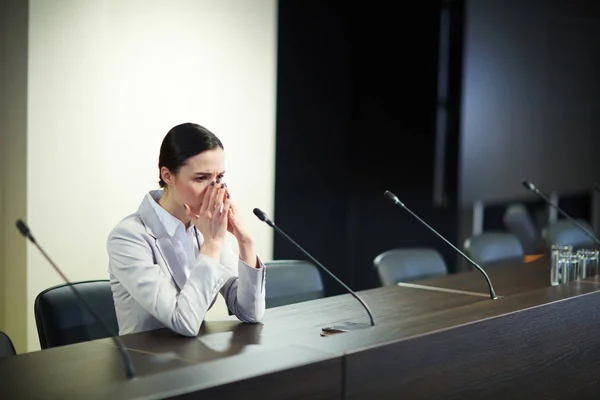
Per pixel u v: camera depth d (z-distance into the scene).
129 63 4.46
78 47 4.22
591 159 7.41
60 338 2.92
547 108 6.91
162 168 2.65
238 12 4.96
